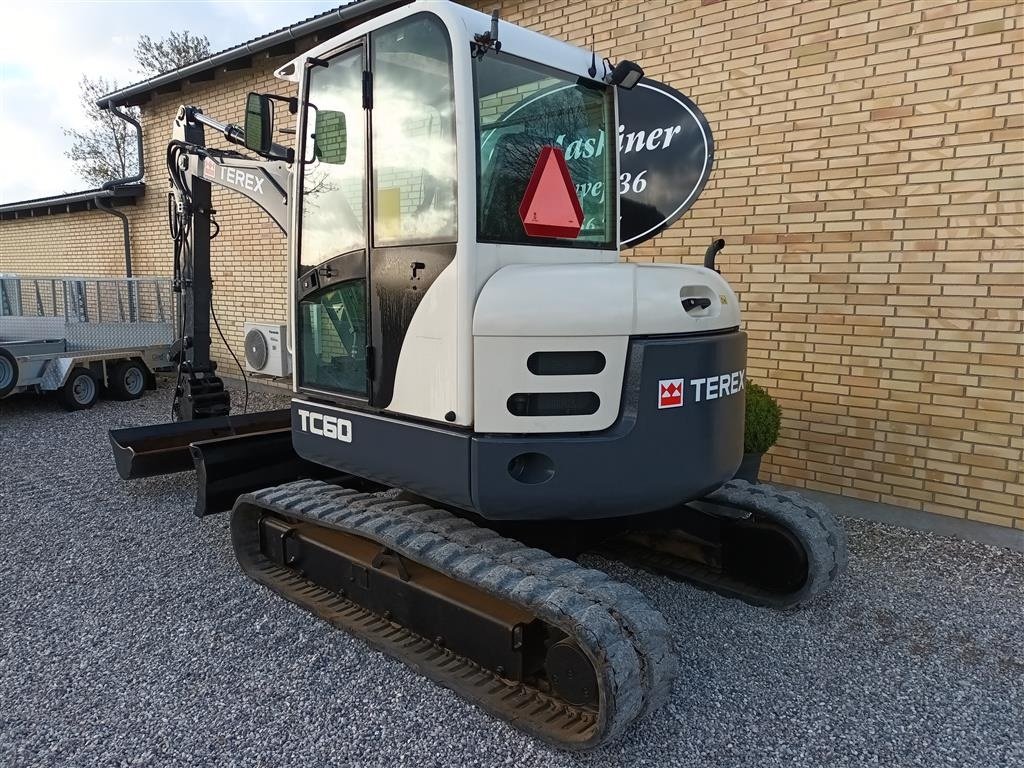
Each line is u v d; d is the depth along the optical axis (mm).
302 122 3539
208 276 5703
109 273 12547
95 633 3385
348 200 3312
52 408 8680
